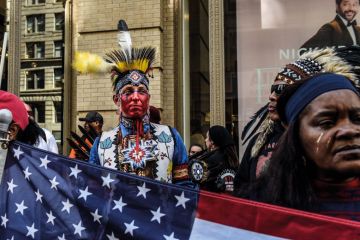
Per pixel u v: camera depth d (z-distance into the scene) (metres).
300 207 1.51
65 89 6.63
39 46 6.94
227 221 1.77
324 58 1.70
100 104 6.28
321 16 5.77
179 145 3.35
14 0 6.95
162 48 6.29
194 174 3.44
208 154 3.71
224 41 6.10
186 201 1.91
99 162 3.32
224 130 3.80
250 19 6.03
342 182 1.46
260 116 2.23
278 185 1.51
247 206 1.71
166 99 6.28
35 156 2.25
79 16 6.50
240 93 6.00
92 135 4.23
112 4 6.36
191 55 6.37
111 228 2.04
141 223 1.99
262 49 5.97
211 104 6.01
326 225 1.49
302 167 1.47
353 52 1.67
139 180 2.03
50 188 2.19
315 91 1.42
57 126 6.80
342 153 1.38
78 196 2.13
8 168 2.29
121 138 3.31
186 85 6.32
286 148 1.48
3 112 2.32
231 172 3.58
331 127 1.40
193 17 6.41
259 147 2.03
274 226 1.61
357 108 1.40
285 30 5.90
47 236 2.17
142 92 3.33
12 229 2.23
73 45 6.63
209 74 6.12
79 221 2.12
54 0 6.88
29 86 6.95
